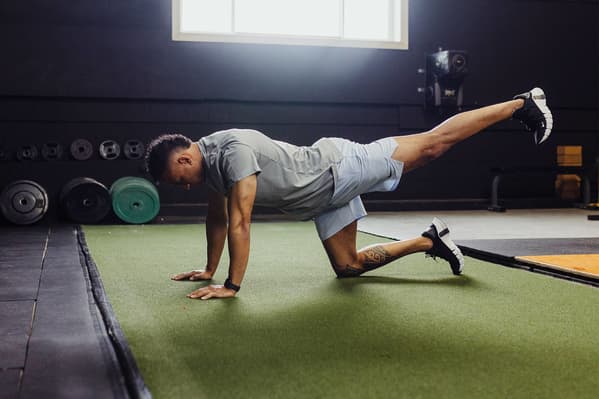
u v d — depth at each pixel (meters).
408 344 1.80
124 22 6.54
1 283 2.72
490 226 5.60
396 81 7.30
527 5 7.72
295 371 1.57
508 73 7.71
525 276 2.93
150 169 2.38
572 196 7.89
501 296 2.47
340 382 1.49
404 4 7.25
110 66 6.54
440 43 7.44
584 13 7.91
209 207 2.74
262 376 1.53
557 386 1.46
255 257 3.62
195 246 4.21
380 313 2.19
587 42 7.95
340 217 2.73
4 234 4.96
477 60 7.60
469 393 1.42
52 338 1.82
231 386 1.46
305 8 7.06
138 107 6.66
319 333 1.92
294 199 2.49
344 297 2.46
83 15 6.43
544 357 1.68
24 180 5.81
